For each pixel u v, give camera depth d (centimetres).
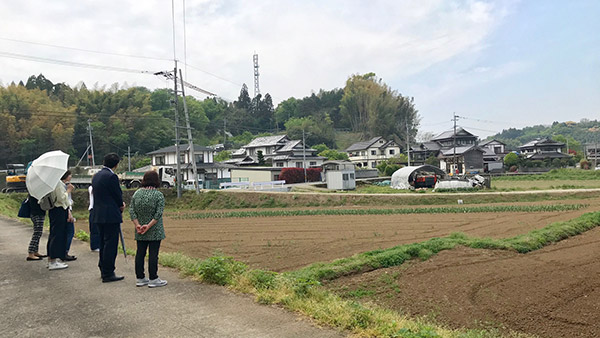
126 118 7000
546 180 4759
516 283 789
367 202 2781
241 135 10581
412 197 2831
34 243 776
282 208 2809
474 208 2212
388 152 8281
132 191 3266
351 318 430
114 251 605
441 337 408
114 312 464
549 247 1132
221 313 460
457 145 7944
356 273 873
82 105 6869
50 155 712
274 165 6775
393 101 10800
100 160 6600
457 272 873
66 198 701
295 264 1017
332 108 12119
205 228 1803
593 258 977
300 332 403
